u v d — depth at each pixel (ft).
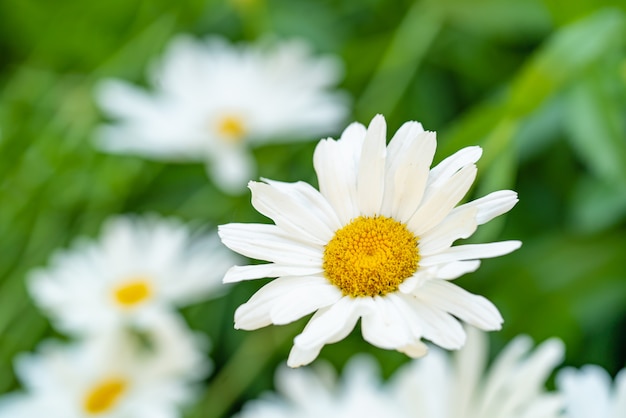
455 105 2.39
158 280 2.21
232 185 2.32
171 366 2.11
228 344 2.22
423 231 1.18
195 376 2.13
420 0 2.31
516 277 1.98
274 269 1.17
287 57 2.51
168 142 2.43
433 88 2.40
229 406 2.07
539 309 1.94
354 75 2.55
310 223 1.20
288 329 2.00
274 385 2.13
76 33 2.73
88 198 2.48
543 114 2.05
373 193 1.20
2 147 2.49
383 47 2.49
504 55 2.39
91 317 2.14
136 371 2.12
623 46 1.88
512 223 2.13
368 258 1.18
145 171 2.52
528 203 2.16
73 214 2.50
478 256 1.16
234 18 2.77
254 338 2.02
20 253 2.45
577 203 1.98
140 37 2.60
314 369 1.83
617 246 1.97
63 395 2.09
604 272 1.94
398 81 2.30
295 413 1.79
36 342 2.30
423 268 1.17
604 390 1.38
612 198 1.94
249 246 1.18
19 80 2.67
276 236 1.20
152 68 2.62
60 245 2.43
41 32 2.75
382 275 1.18
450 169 1.19
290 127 2.43
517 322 1.94
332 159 1.21
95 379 2.10
